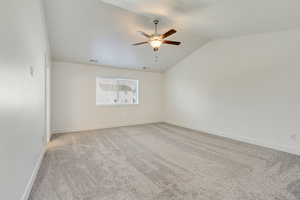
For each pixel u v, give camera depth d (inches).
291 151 125.0
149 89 261.0
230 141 158.6
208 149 134.5
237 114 162.9
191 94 217.8
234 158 115.0
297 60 121.3
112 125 227.0
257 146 142.6
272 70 135.3
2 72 45.6
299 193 73.6
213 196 71.1
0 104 44.2
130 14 121.6
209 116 193.0
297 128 122.1
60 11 113.3
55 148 133.9
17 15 58.1
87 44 159.3
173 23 134.0
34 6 84.0
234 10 102.8
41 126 106.7
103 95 224.7
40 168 96.9
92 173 91.4
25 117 67.7
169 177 87.6
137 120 249.8
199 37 171.0
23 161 64.7
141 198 69.4
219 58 178.7
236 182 82.9
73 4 108.1
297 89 121.6
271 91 136.3
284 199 69.3
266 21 114.3
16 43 56.9
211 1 94.4
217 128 183.6
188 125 223.5
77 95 199.9
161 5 106.7
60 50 165.5
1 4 44.9
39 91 99.0
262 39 141.2
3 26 46.2
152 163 106.0
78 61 196.2
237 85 162.1
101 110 217.6
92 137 170.4
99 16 122.0
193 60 212.2
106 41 157.9
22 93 63.7
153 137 173.0
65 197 69.7
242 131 158.9
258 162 108.0
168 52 201.8
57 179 84.4
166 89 264.8
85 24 129.7
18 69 59.1
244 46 154.9
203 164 104.7
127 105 239.9
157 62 225.3
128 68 239.5
